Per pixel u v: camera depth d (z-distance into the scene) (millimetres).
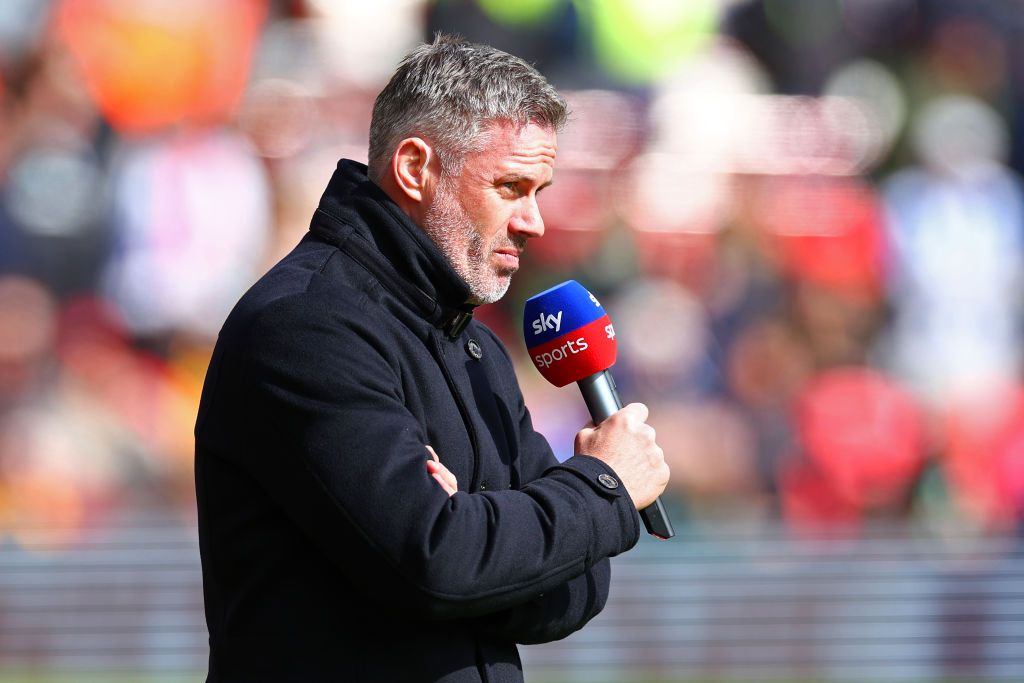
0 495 25219
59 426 26062
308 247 8336
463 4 31281
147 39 29156
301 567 7906
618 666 22422
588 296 9266
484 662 8211
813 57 32844
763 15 32844
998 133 33219
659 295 29344
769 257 30344
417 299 8266
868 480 27875
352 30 31031
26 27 29125
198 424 8148
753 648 22906
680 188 30594
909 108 32875
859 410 28250
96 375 26844
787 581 23094
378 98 8578
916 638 23016
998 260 31484
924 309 30688
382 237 8273
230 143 29203
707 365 28719
